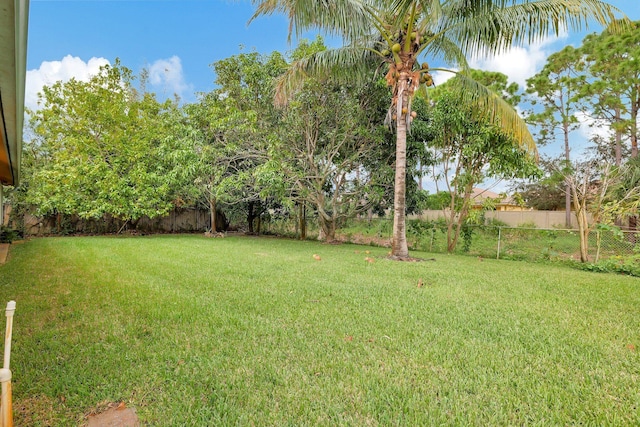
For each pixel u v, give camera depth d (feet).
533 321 11.29
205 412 6.10
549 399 6.63
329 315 11.41
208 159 36.52
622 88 34.27
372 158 37.32
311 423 5.85
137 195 39.50
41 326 10.17
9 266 19.63
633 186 30.19
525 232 30.09
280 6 22.04
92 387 6.87
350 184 39.96
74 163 37.35
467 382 7.22
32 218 40.37
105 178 38.01
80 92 39.70
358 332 9.93
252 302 12.78
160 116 44.52
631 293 15.76
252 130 34.27
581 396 6.75
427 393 6.80
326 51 25.34
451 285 16.62
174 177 38.40
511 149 29.99
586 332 10.33
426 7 21.36
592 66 37.65
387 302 13.15
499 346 9.13
